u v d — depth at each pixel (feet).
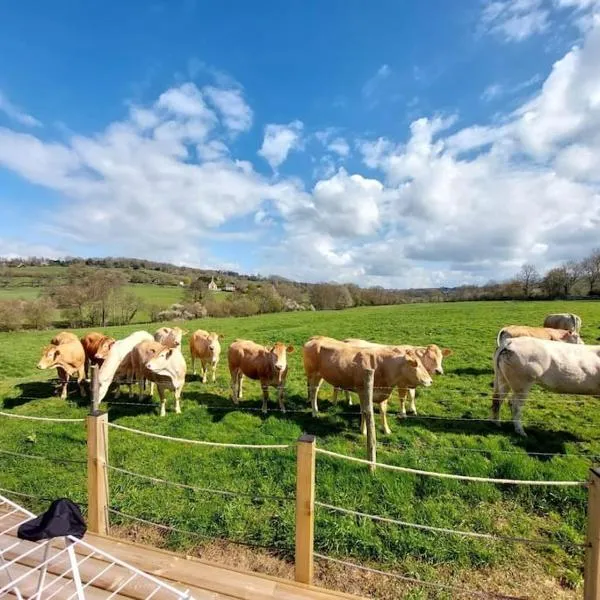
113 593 12.14
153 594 12.17
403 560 15.46
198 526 17.39
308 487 13.25
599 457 23.56
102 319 132.26
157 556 14.47
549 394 35.37
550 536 16.83
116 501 19.11
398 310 132.57
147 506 18.76
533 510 18.44
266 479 20.88
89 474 16.08
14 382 44.11
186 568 13.85
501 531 17.07
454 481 20.04
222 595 12.69
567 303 130.41
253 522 17.54
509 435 26.96
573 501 18.79
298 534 13.48
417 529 17.02
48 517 9.79
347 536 16.48
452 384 39.24
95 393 23.34
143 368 32.60
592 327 69.97
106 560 14.10
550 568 15.08
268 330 87.30
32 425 29.04
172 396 36.65
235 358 33.04
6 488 20.76
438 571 14.98
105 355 36.47
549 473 21.09
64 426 28.55
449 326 80.33
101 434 16.06
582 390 26.94
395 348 33.58
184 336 81.41
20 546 14.49
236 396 33.96
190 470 21.83
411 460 22.85
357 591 14.12
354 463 21.67
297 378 42.29
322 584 14.40
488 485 19.83
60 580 12.82
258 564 15.42
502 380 28.60
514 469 21.49
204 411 31.94
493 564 15.25
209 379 42.83
